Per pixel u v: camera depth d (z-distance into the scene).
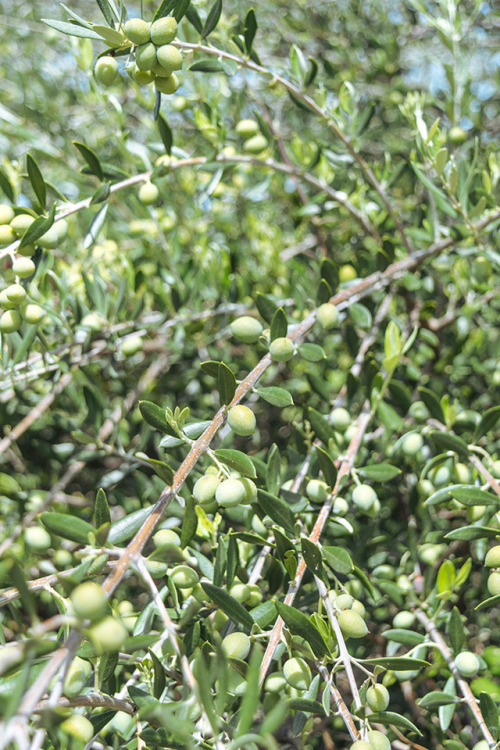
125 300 1.13
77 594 0.62
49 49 1.79
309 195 1.44
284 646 0.78
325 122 1.06
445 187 0.99
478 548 0.93
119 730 0.81
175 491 0.73
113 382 1.45
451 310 1.21
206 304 1.35
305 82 1.02
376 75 1.78
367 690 0.76
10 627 1.03
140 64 0.79
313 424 0.91
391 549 1.08
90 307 1.15
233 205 1.56
